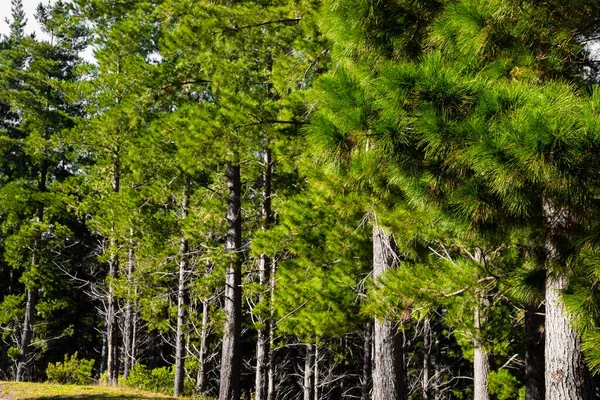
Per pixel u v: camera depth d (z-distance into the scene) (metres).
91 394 12.60
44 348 23.55
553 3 3.87
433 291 5.81
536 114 2.89
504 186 3.24
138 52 14.69
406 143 3.62
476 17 3.88
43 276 21.50
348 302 9.48
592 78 4.43
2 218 24.77
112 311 17.02
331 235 9.70
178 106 12.69
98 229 16.36
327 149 3.92
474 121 3.15
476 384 8.62
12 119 27.48
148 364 26.75
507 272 5.89
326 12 5.03
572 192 3.17
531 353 8.17
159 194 13.26
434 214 4.38
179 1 10.09
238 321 11.19
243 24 9.73
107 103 15.15
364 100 3.71
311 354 18.52
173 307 15.84
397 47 4.82
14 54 24.97
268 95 10.67
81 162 25.36
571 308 3.83
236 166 11.68
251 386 25.44
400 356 7.44
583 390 4.15
